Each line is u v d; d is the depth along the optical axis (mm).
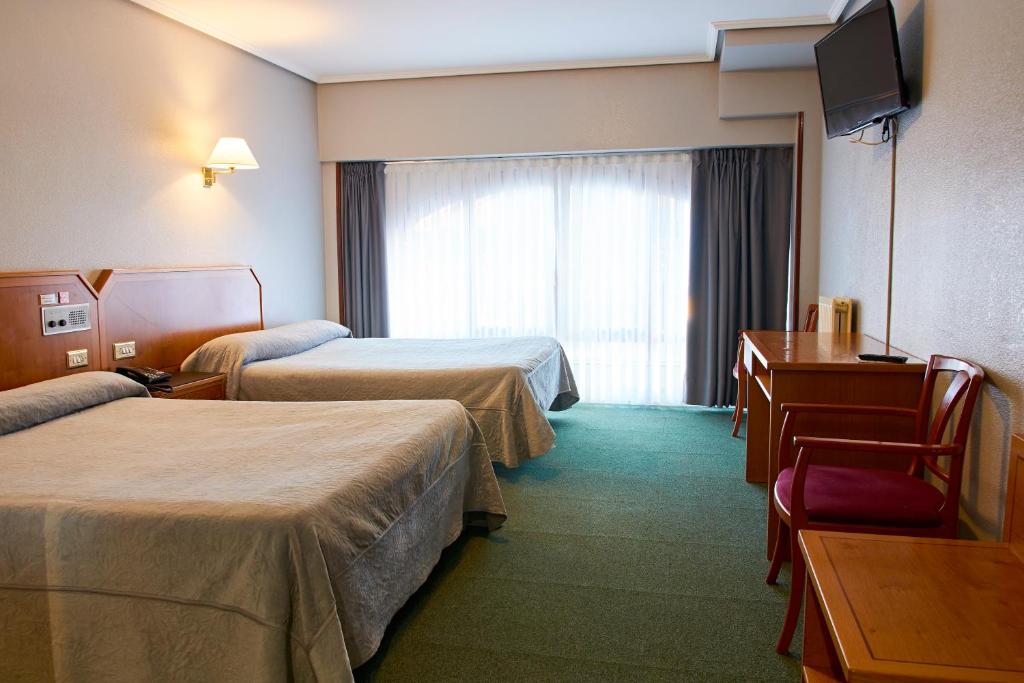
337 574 1774
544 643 2223
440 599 2506
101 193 3572
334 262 5895
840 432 2701
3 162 3049
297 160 5438
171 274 4000
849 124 3475
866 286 3766
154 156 3938
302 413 2822
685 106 5156
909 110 3092
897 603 1431
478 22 4305
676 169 5418
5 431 2504
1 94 3035
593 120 5297
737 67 4836
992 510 2229
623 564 2785
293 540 1642
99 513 1723
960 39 2523
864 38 3168
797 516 2123
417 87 5551
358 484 1979
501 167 5660
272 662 1599
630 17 4230
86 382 2963
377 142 5648
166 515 1700
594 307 5664
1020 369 2045
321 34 4512
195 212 4281
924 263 2879
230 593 1633
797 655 2152
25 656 1769
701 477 3855
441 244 5797
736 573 2703
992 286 2238
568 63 5234
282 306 5262
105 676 1724
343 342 4926
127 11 3725
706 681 2023
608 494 3592
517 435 3758
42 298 3176
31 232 3184
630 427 4961
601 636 2264
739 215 5254
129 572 1688
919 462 2498
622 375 5672
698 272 5383
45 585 1741
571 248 5656
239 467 2096
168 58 4035
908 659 1238
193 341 4191
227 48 4566
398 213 5832
